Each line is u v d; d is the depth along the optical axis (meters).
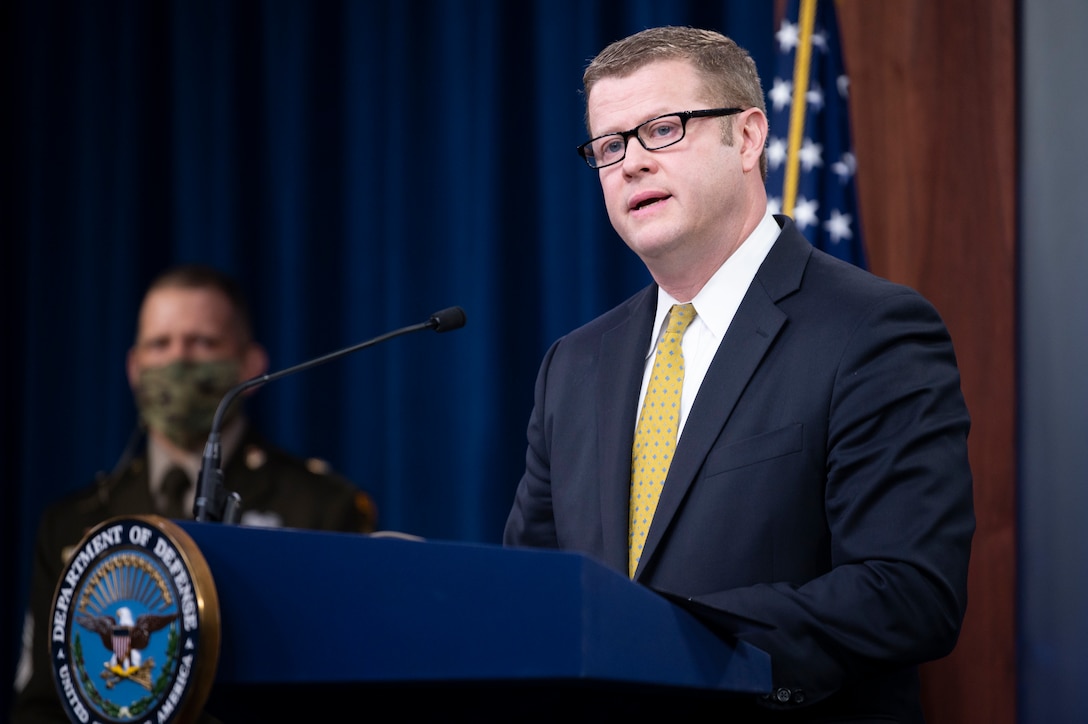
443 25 7.70
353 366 7.73
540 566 1.98
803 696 2.60
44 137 8.33
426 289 7.63
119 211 8.13
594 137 3.56
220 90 8.06
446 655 2.02
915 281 5.86
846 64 6.12
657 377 3.46
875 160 6.02
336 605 2.11
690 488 3.12
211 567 2.17
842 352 3.08
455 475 7.40
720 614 2.23
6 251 8.38
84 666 2.16
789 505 3.01
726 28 6.97
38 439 8.09
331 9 8.09
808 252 3.43
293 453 7.59
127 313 8.05
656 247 3.42
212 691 2.30
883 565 2.75
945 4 5.99
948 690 5.50
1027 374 5.63
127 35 8.25
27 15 8.40
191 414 6.84
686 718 2.70
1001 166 5.78
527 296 7.49
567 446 3.56
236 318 7.07
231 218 7.99
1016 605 5.48
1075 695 5.34
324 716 2.49
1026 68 5.80
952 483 2.88
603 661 1.97
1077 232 5.60
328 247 7.96
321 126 8.03
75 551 2.21
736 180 3.48
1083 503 5.44
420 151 7.72
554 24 7.41
